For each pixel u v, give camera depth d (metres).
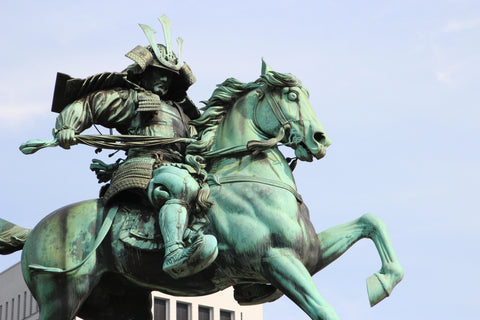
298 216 9.61
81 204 10.16
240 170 9.78
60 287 9.80
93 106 10.21
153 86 10.56
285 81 9.88
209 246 9.09
